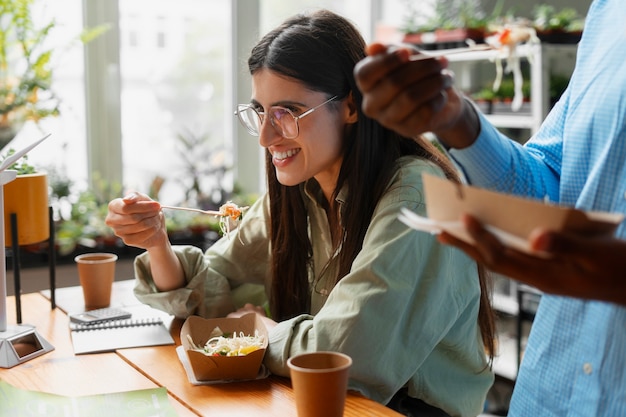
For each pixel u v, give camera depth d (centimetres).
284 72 143
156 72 342
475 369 156
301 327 140
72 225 300
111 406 123
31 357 149
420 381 146
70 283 296
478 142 108
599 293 75
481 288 156
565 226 76
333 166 157
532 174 122
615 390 113
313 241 170
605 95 118
